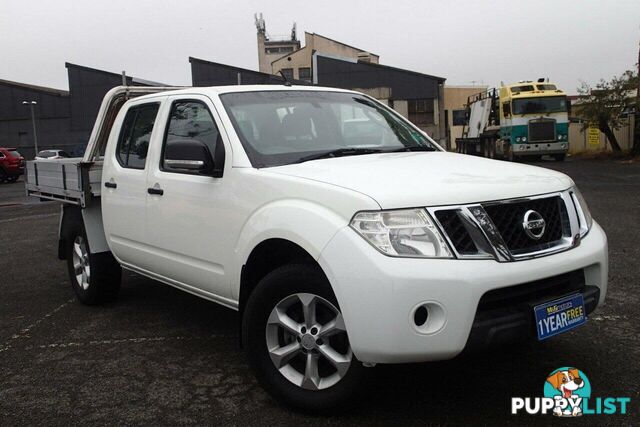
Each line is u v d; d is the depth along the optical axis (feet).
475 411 10.68
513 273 9.43
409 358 9.19
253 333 11.21
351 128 14.21
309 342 10.45
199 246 13.00
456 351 9.16
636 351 13.03
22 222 40.37
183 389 12.23
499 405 10.87
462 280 9.07
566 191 11.08
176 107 14.60
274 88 14.55
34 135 157.58
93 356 14.33
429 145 15.07
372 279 9.16
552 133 87.40
